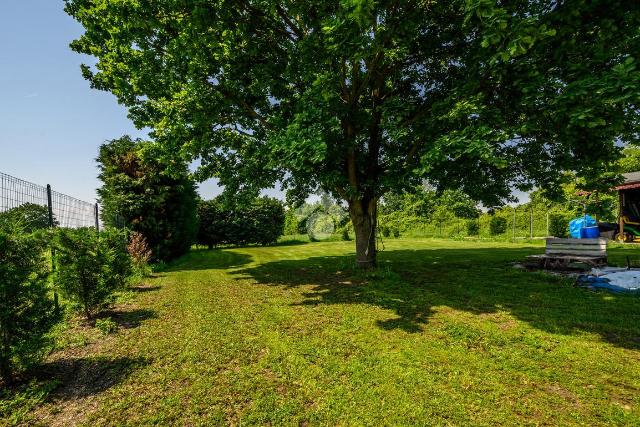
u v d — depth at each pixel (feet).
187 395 12.06
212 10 28.17
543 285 28.22
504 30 18.71
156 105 39.32
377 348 15.85
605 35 21.97
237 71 34.96
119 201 49.88
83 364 15.01
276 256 67.26
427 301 23.99
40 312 13.91
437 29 32.42
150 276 41.27
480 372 13.28
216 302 26.13
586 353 14.73
